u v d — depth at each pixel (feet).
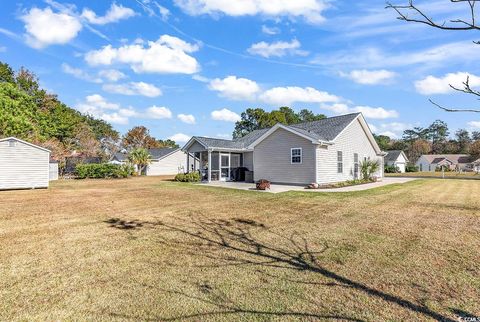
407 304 9.95
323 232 19.56
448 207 29.30
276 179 58.39
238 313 9.44
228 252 15.58
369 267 13.30
